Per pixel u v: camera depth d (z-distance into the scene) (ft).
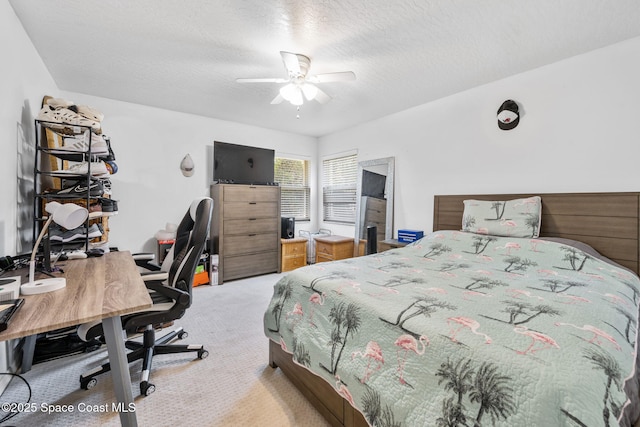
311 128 15.12
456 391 2.92
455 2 5.48
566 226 7.55
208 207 6.11
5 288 3.49
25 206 6.59
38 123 6.26
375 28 6.32
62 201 6.68
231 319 8.76
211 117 13.16
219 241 12.35
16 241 6.08
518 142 8.61
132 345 6.54
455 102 10.18
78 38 6.75
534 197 7.90
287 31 6.46
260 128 14.87
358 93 10.14
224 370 6.10
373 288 4.89
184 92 10.13
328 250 14.11
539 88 8.16
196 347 6.52
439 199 10.52
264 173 14.32
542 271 5.99
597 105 7.21
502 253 7.16
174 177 12.33
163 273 5.47
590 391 2.39
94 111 6.68
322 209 16.96
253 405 5.04
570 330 3.23
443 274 5.87
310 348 4.82
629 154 6.79
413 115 11.67
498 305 4.05
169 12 5.81
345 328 4.40
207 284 12.35
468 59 7.70
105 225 8.39
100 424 4.57
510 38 6.68
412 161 11.75
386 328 3.85
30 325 2.70
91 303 3.33
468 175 9.89
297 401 5.15
